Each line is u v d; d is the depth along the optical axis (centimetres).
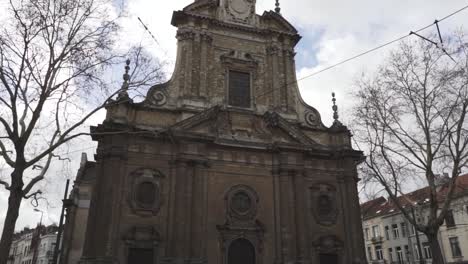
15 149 1505
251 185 2673
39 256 7525
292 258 2503
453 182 2056
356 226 2719
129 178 2416
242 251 2514
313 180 2833
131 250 2278
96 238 2186
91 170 3297
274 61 3064
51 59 1639
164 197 2439
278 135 2808
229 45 3030
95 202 2291
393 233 5222
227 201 2573
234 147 2697
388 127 2252
